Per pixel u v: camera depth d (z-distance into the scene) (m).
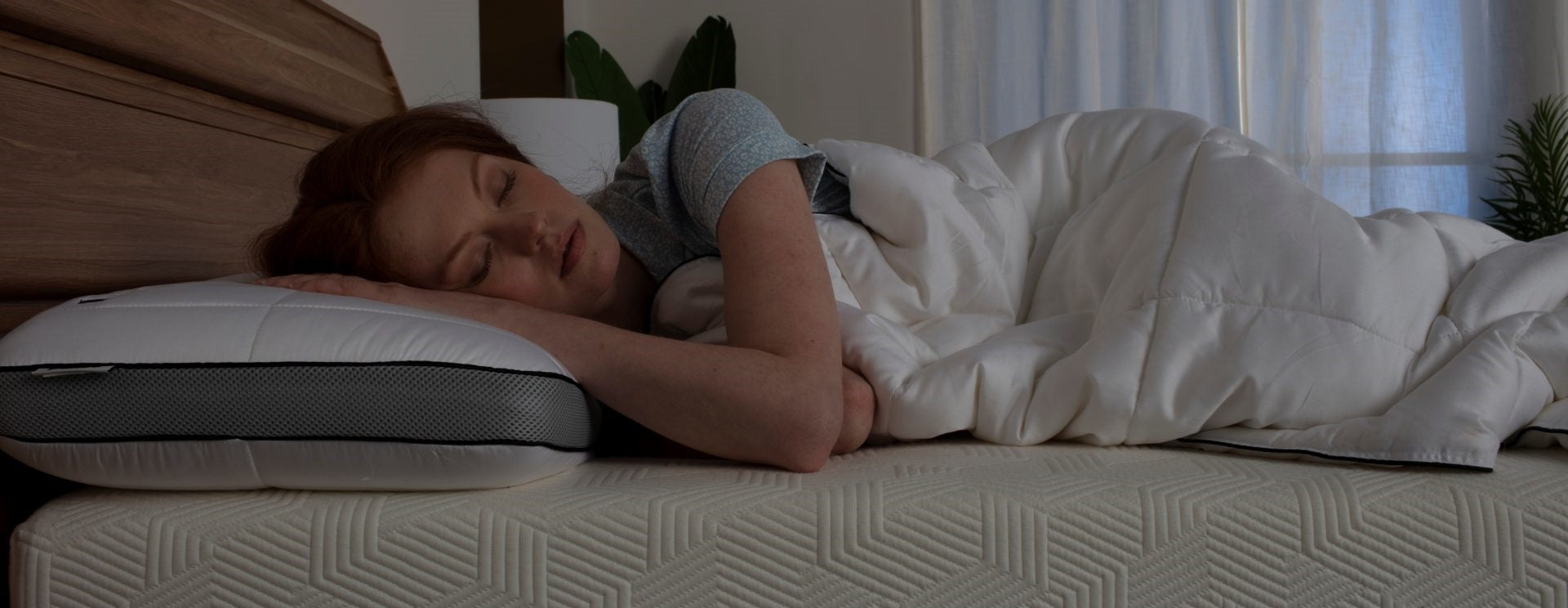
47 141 1.00
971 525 0.76
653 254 1.20
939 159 1.42
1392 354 0.91
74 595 0.77
